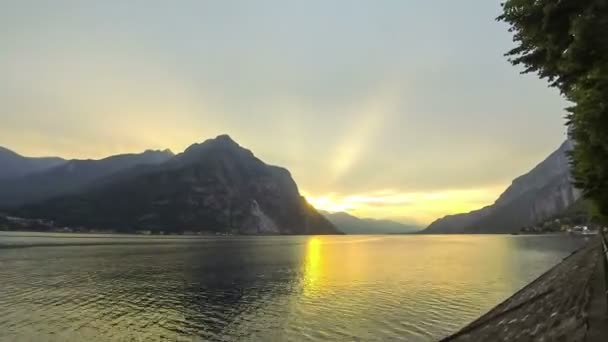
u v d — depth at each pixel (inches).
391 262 4220.0
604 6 345.1
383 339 1330.0
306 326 1507.1
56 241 7396.7
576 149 528.7
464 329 1058.1
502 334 815.7
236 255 5064.0
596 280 837.2
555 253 4982.8
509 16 430.3
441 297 2039.9
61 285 2440.9
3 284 2427.4
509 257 4594.0
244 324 1555.1
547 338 589.3
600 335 453.1
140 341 1348.4
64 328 1477.6
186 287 2434.8
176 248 6299.2
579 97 400.2
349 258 4813.0
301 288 2401.6
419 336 1354.6
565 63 386.6
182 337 1395.2
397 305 1846.7
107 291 2267.5
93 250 5433.1
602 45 349.1
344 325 1508.4
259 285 2524.6
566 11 390.0
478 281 2625.5
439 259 4571.9
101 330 1466.5
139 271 3225.9
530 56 472.4
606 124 379.2
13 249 5201.8
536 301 992.2
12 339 1337.4
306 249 6811.0
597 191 645.9
